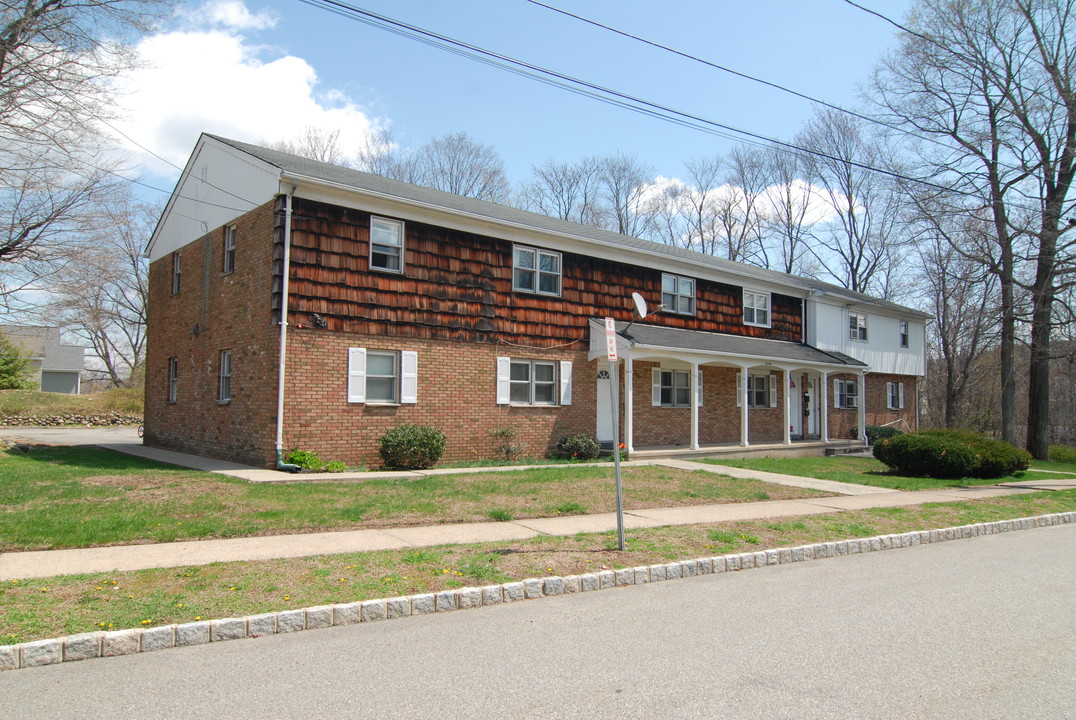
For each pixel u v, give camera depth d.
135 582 6.34
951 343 40.06
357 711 4.13
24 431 31.16
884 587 7.43
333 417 14.92
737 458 20.22
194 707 4.17
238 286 16.02
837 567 8.47
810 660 5.10
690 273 22.61
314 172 15.52
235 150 16.34
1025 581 7.80
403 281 16.11
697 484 14.23
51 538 7.70
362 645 5.35
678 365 22.31
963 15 25.03
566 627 5.87
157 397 20.73
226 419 16.14
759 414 24.89
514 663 4.98
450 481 13.09
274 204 14.66
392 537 8.63
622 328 19.97
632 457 18.64
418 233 16.45
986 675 4.84
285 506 9.98
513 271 18.19
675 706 4.24
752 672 4.84
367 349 15.50
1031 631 5.89
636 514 10.95
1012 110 25.09
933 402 44.72
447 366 16.75
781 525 10.31
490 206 20.62
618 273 20.62
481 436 17.28
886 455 18.30
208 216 17.86
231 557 7.38
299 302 14.55
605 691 4.47
